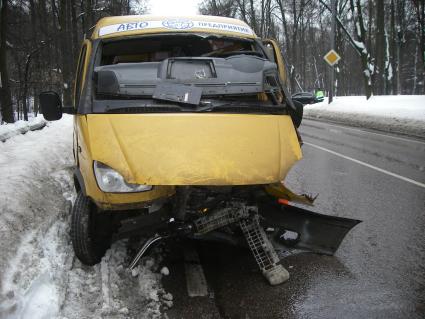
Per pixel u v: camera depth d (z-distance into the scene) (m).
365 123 21.77
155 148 3.93
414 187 8.12
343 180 8.79
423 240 5.38
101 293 3.96
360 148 13.34
